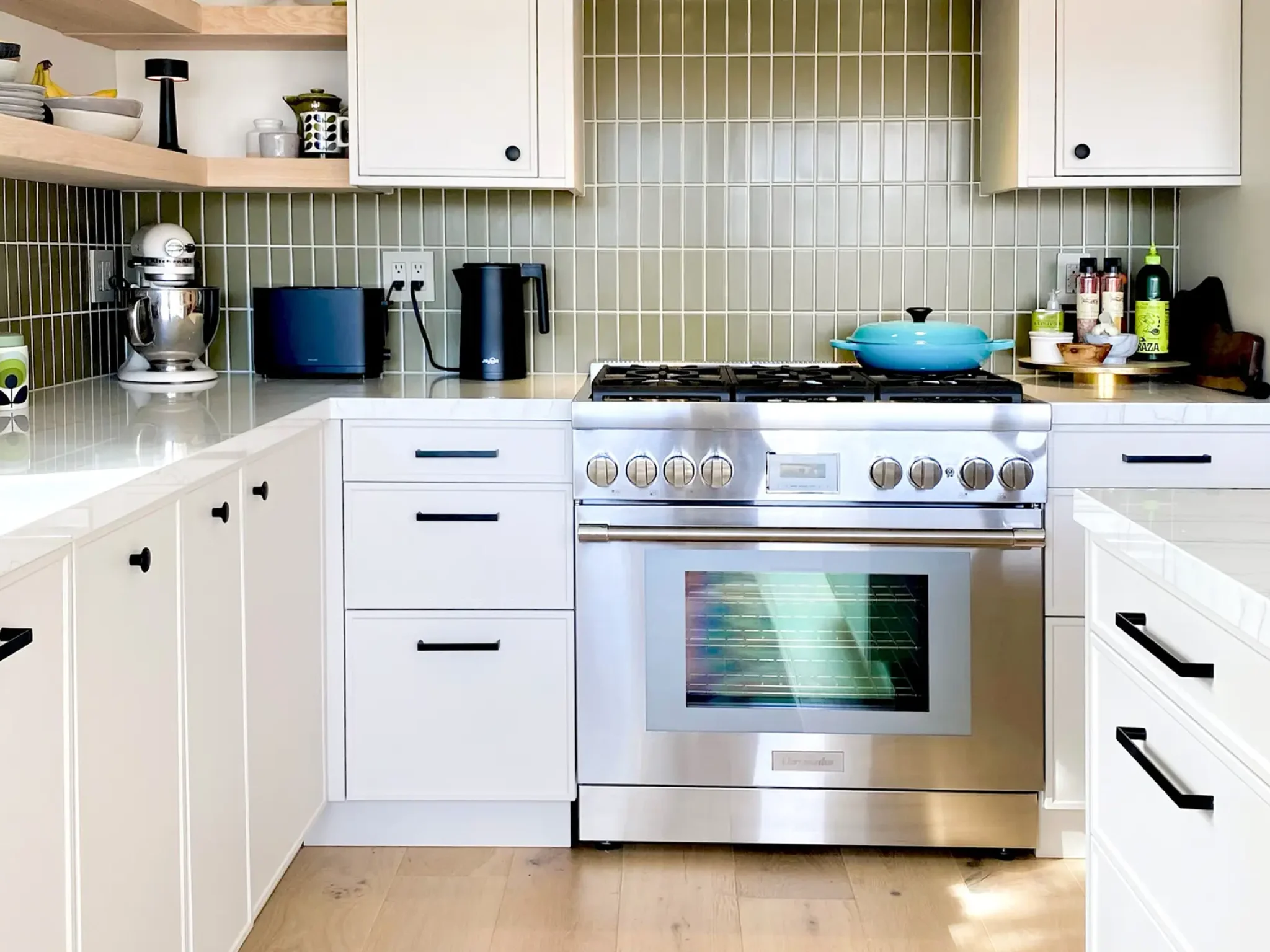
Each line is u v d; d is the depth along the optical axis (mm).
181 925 1807
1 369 2342
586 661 2635
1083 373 2959
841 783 2631
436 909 2465
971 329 2834
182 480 1780
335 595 2656
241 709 2082
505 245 3209
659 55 3148
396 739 2688
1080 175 2855
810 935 2355
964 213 3172
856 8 3129
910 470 2518
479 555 2643
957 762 2615
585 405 2529
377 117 2863
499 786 2689
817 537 2531
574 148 2881
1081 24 2822
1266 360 2756
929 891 2533
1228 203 2912
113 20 2764
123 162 2471
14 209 2668
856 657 2604
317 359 3039
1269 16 2717
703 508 2566
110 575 1554
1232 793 1184
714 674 2621
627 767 2654
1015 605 2572
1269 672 1107
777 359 3219
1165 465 2555
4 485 1569
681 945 2320
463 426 2615
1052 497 2562
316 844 2771
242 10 2928
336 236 3217
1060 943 2314
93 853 1503
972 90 3141
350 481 2639
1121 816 1493
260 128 3068
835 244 3188
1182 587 1259
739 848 2740
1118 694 1497
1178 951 1321
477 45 2848
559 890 2545
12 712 1301
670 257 3201
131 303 2887
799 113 3158
